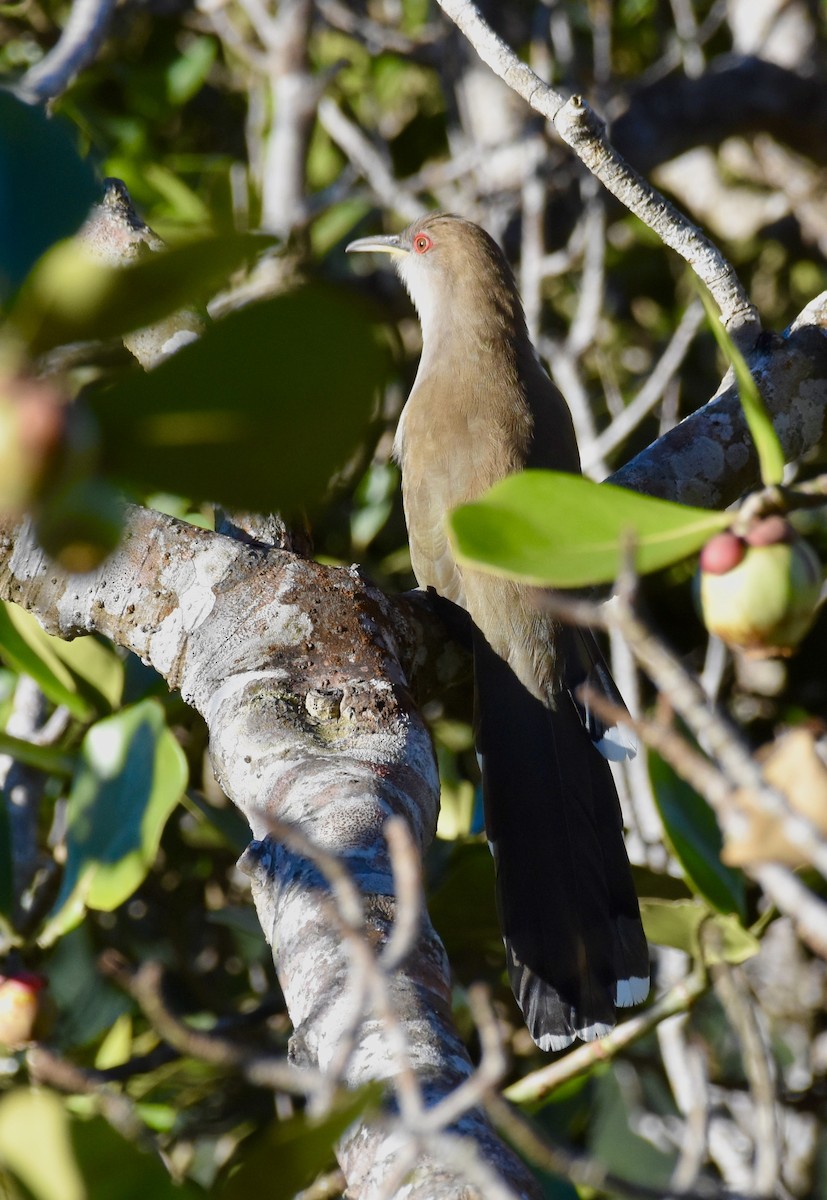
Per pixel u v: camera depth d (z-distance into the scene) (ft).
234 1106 24.57
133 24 38.55
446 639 22.75
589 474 28.73
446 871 24.13
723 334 9.82
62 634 18.45
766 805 7.31
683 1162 11.78
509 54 19.11
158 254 5.31
